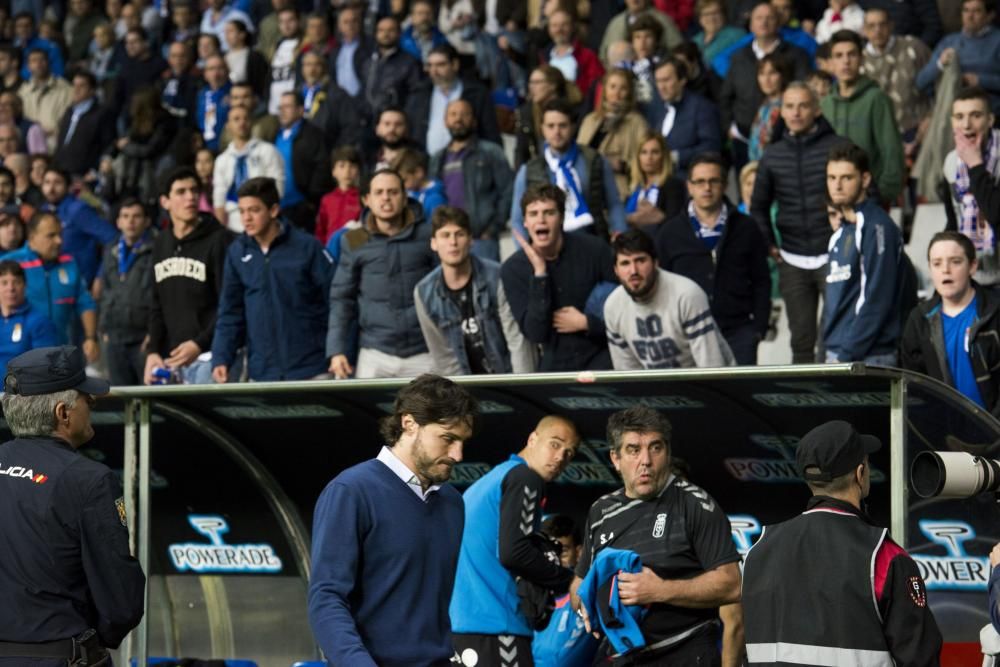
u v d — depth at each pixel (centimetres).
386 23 4138
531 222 2411
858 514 1483
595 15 4272
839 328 2405
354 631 1393
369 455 2364
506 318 2467
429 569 1465
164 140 4247
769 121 3347
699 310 2242
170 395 2133
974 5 3594
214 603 2505
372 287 2617
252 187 2670
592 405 2136
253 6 5122
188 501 2500
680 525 1781
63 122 4791
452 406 1462
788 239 2809
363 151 4150
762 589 1489
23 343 2977
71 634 1509
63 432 1561
